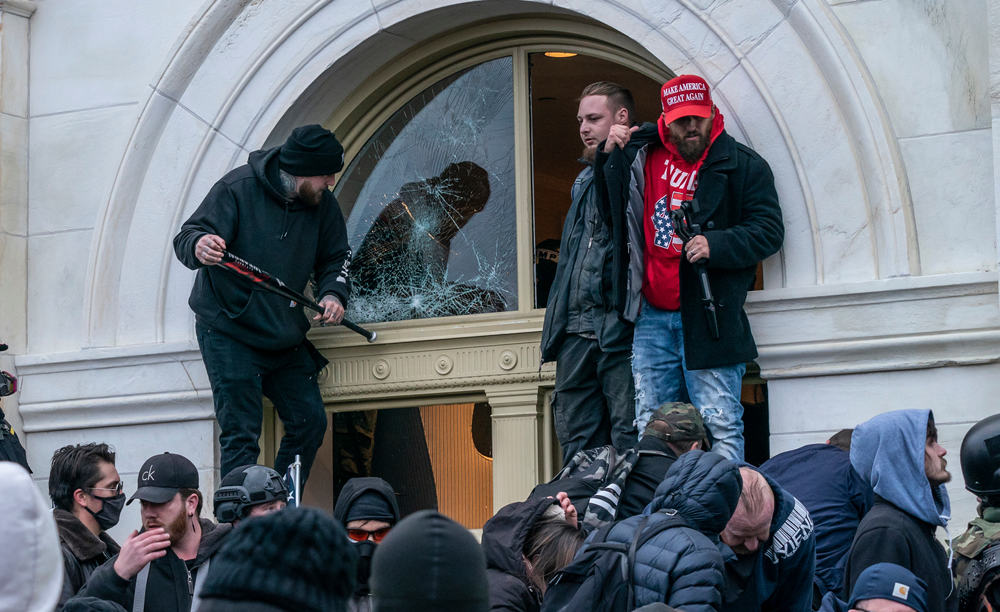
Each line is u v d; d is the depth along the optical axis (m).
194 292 6.73
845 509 4.92
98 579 4.51
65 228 7.46
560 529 4.26
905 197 5.89
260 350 6.67
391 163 7.38
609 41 6.80
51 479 5.43
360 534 4.61
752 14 6.22
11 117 7.51
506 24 7.04
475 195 7.18
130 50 7.41
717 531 3.79
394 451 7.24
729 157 5.84
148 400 7.14
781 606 4.25
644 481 4.88
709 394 5.78
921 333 5.74
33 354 7.42
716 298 5.76
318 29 7.07
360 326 7.05
